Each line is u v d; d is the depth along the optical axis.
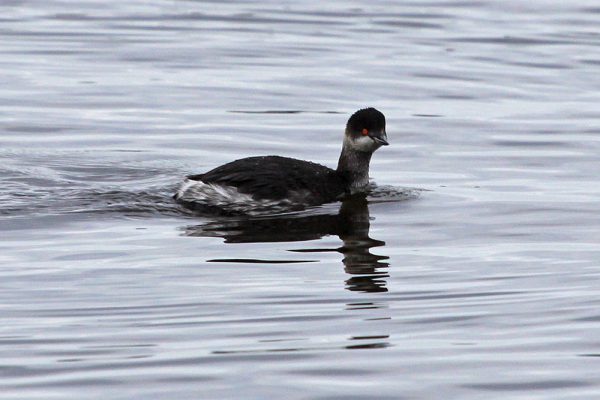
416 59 25.28
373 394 10.07
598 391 10.12
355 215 15.84
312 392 10.10
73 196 16.41
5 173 17.58
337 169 17.31
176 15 28.84
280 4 30.23
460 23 28.50
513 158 18.97
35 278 13.06
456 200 16.58
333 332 11.55
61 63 24.58
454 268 13.56
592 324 11.72
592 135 20.28
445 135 20.34
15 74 23.62
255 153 19.30
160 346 11.15
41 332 11.49
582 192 16.97
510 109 22.02
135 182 17.45
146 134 20.14
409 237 14.83
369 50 25.97
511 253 14.16
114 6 29.69
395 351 11.05
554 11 29.77
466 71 24.52
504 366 10.68
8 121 20.67
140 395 10.02
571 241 14.62
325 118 21.31
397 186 17.36
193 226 15.21
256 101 22.27
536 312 12.09
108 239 14.55
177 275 13.20
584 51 26.11
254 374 10.48
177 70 24.23
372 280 13.12
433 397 10.02
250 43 26.41
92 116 21.11
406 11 29.64
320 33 27.39
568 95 22.97
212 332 11.53
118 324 11.74
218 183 16.20
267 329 11.60
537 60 25.41
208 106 21.89
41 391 10.11
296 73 24.11
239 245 14.38
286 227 15.24
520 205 16.30
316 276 13.23
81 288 12.77
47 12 28.89
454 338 11.39
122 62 24.75
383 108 21.97
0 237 14.55
